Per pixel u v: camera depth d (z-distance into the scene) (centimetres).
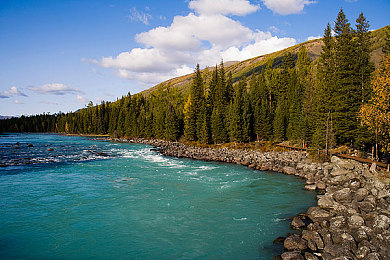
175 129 8238
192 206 1938
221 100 7719
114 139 10338
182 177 2955
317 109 4881
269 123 6431
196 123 7588
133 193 2245
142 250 1282
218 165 3938
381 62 2836
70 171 3206
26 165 3594
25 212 1753
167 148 6388
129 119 11456
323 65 5856
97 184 2542
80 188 2381
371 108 2509
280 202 2069
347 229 1428
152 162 4122
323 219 1609
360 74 4241
